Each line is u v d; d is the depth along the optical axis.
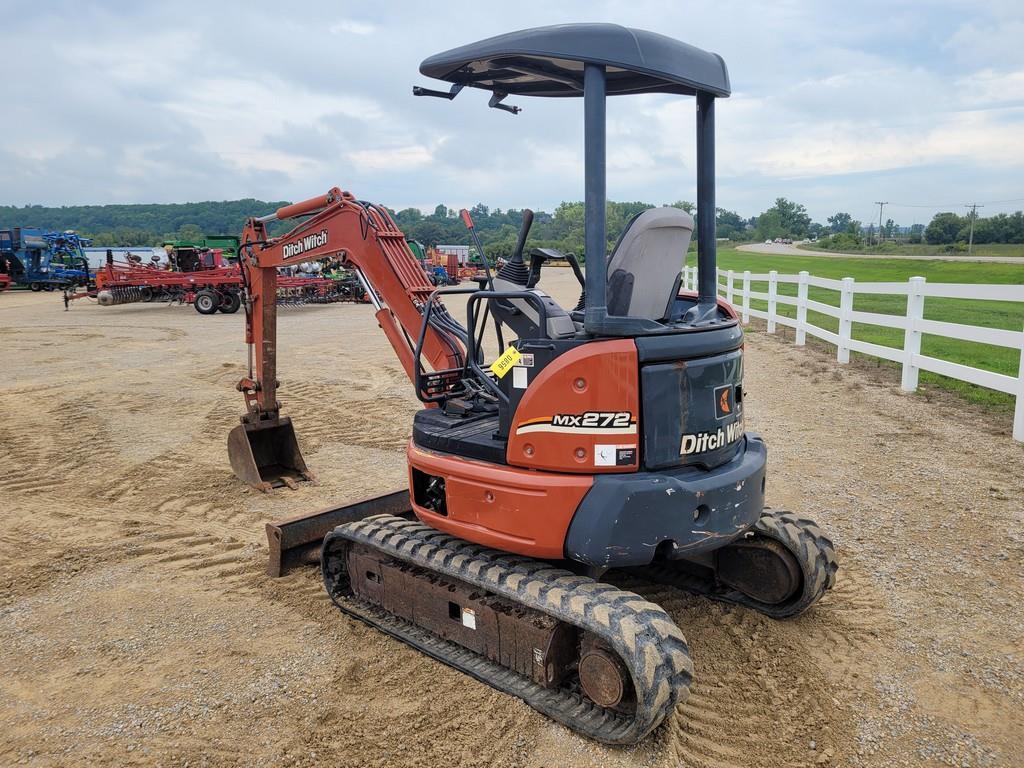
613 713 3.59
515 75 4.58
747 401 10.29
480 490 3.90
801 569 4.44
